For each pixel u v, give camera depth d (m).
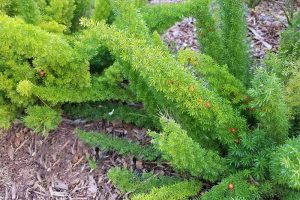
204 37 0.76
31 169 0.78
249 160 0.62
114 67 0.76
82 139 0.77
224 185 0.61
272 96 0.56
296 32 0.80
